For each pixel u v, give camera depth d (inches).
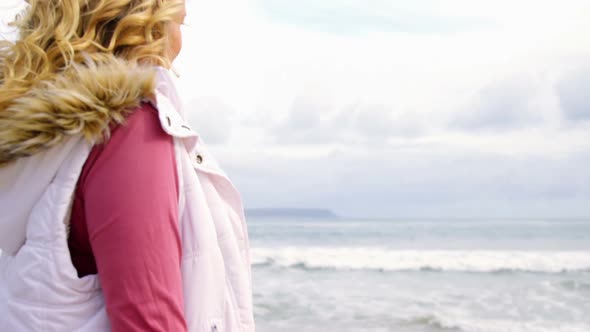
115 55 41.4
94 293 37.5
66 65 38.3
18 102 35.2
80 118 34.7
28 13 41.8
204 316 39.6
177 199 38.9
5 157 36.0
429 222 2610.7
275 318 487.5
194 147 42.3
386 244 1411.2
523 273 808.3
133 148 36.4
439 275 797.2
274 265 916.0
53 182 37.4
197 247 40.1
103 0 40.1
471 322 471.8
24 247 38.3
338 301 576.1
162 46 43.5
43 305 36.9
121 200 34.7
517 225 2191.2
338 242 1492.4
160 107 38.0
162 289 34.4
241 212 47.9
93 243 35.2
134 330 33.4
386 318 486.0
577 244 1379.2
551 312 517.7
